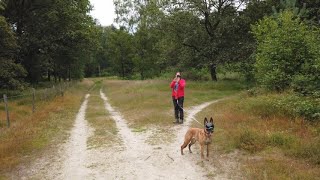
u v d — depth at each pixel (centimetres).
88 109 1908
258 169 701
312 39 1526
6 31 2144
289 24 1605
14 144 973
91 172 762
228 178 686
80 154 920
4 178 733
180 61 3378
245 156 816
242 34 3127
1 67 2245
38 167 809
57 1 3097
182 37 3303
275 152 816
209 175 712
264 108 1257
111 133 1184
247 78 2992
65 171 775
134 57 5162
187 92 2486
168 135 1107
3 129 1241
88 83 5556
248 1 3111
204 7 3119
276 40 1580
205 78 3581
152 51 4944
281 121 1060
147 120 1387
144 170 764
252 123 1102
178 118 1312
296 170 679
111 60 6425
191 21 3225
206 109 1653
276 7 2906
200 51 3183
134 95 2395
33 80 3697
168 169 765
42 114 1570
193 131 851
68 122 1430
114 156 884
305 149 782
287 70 1555
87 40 3444
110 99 2519
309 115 1063
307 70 1420
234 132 991
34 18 3133
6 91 2558
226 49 3038
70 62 4275
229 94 2366
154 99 2080
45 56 3506
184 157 852
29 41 3012
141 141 1043
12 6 3022
